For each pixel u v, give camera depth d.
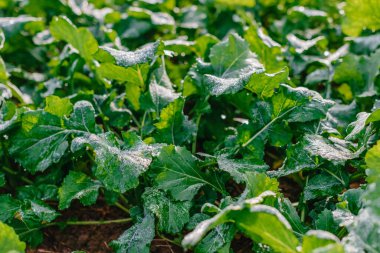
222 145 1.29
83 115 1.21
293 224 1.06
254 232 0.98
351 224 0.97
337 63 1.46
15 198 1.27
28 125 1.20
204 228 0.94
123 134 1.17
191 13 1.80
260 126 1.21
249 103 1.34
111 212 1.29
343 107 1.35
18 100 1.54
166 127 1.22
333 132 1.20
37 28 1.74
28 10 1.88
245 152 1.21
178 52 1.46
